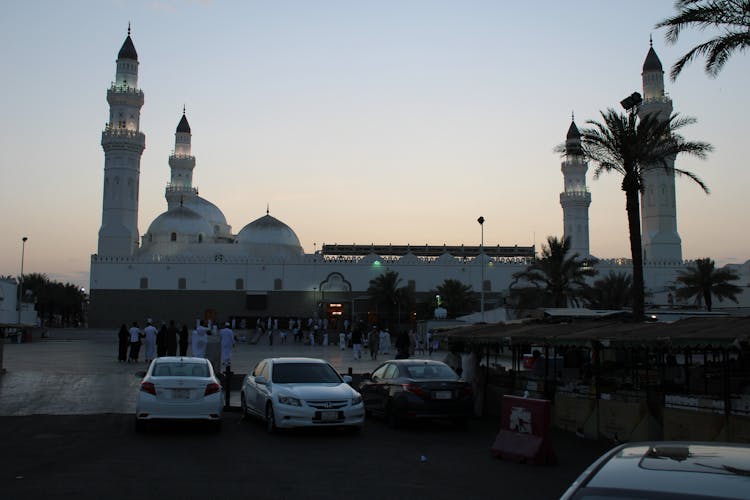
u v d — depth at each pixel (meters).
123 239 91.44
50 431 15.19
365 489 9.96
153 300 91.00
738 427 11.73
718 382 16.12
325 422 14.41
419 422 17.66
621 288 72.25
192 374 15.30
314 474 10.94
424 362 17.30
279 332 73.19
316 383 15.62
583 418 15.48
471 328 21.70
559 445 14.22
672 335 12.52
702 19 18.33
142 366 34.00
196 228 102.81
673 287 78.69
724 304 71.50
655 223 91.56
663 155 25.05
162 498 9.20
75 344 60.31
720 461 3.91
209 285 92.12
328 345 64.06
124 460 11.91
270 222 106.44
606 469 3.93
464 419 16.14
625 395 14.41
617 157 25.48
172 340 35.41
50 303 114.00
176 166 112.88
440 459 12.48
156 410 14.41
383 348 50.06
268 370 16.27
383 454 12.90
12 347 53.12
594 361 15.36
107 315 90.12
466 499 9.45
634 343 13.07
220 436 14.77
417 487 10.15
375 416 18.38
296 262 93.56
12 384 25.09
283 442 14.06
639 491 3.53
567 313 26.27
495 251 108.50
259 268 93.00
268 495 9.48
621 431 14.29
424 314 87.12
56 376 28.16
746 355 17.69
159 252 100.19
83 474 10.70
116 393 22.78
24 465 11.42
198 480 10.34
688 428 12.70
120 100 92.25
